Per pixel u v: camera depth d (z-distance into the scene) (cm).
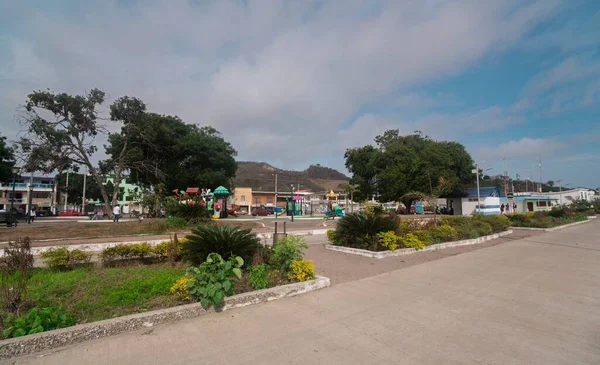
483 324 454
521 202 4891
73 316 457
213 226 718
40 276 666
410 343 395
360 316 488
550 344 389
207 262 551
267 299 559
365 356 362
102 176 3512
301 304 545
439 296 589
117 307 492
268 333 425
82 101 2878
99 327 412
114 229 1670
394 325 452
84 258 802
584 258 991
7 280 530
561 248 1222
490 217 1844
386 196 4053
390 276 750
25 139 2777
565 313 497
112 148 3534
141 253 840
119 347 384
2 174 3578
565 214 2781
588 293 605
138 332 427
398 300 566
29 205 3147
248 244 684
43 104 2817
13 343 360
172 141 3644
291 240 689
